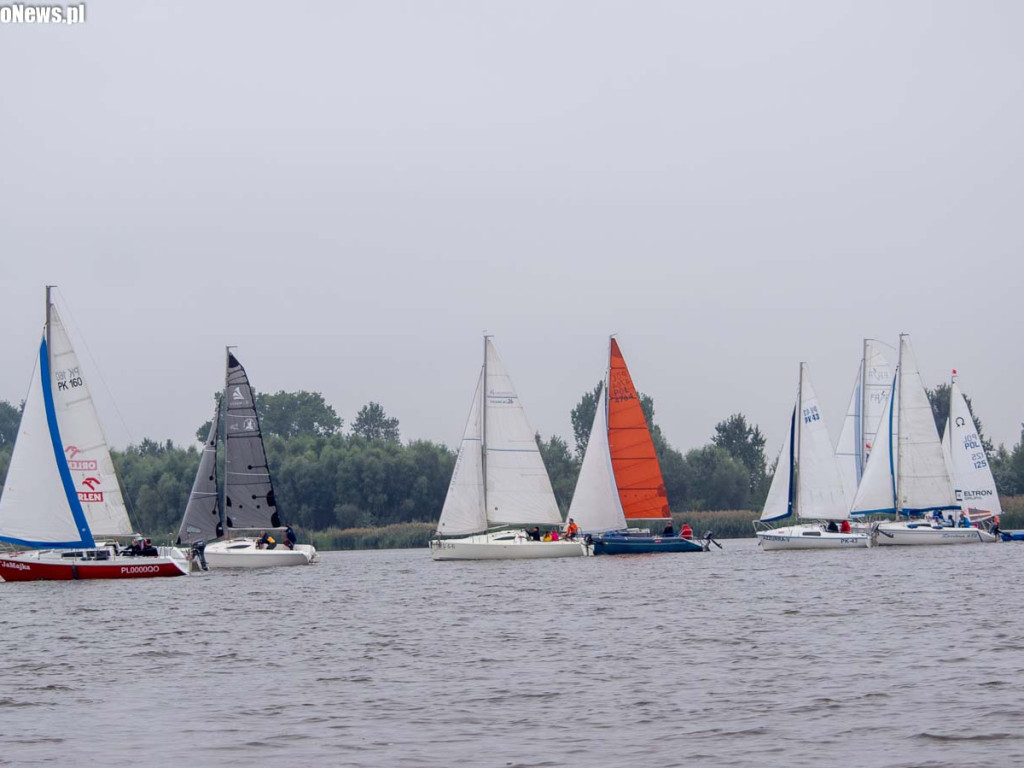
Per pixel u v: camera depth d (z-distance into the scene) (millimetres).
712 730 83375
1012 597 166750
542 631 140875
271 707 95375
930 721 83562
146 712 94375
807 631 133250
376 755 78562
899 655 112812
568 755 77562
